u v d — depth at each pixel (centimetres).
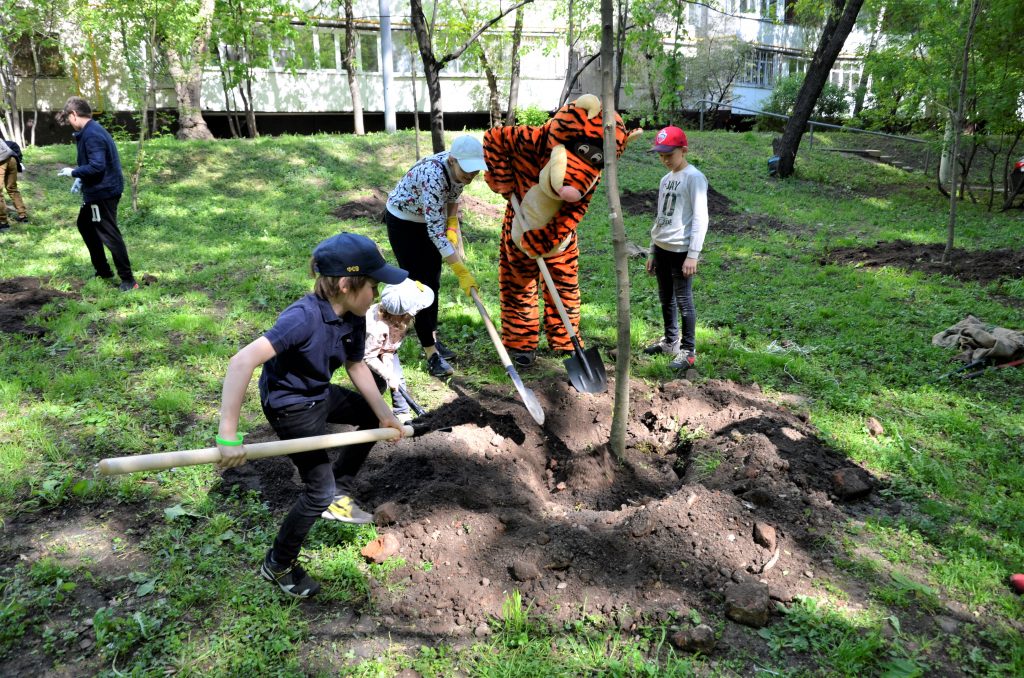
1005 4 1179
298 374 293
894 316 720
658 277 593
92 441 445
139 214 1073
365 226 1073
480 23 1769
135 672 277
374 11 2136
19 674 279
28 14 1491
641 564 335
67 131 1897
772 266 936
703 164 1678
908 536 363
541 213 509
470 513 370
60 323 636
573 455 466
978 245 1055
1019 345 580
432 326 554
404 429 324
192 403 501
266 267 855
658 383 551
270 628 301
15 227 1004
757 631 301
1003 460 445
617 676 275
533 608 312
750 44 2384
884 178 1744
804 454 432
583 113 485
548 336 602
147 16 1088
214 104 1994
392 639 298
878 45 1923
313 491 303
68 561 340
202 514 376
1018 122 1325
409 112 2262
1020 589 325
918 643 297
